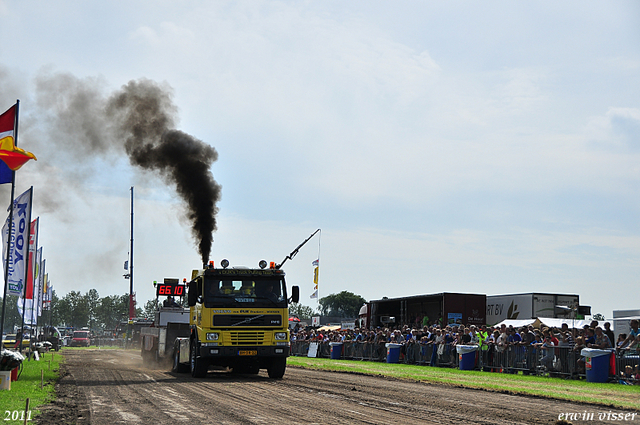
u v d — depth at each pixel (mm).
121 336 55375
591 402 12883
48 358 29156
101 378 17922
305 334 40375
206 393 13898
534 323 28094
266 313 17781
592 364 17734
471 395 14312
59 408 11133
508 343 21453
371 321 40719
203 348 17312
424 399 13367
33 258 25188
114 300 130625
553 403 12875
